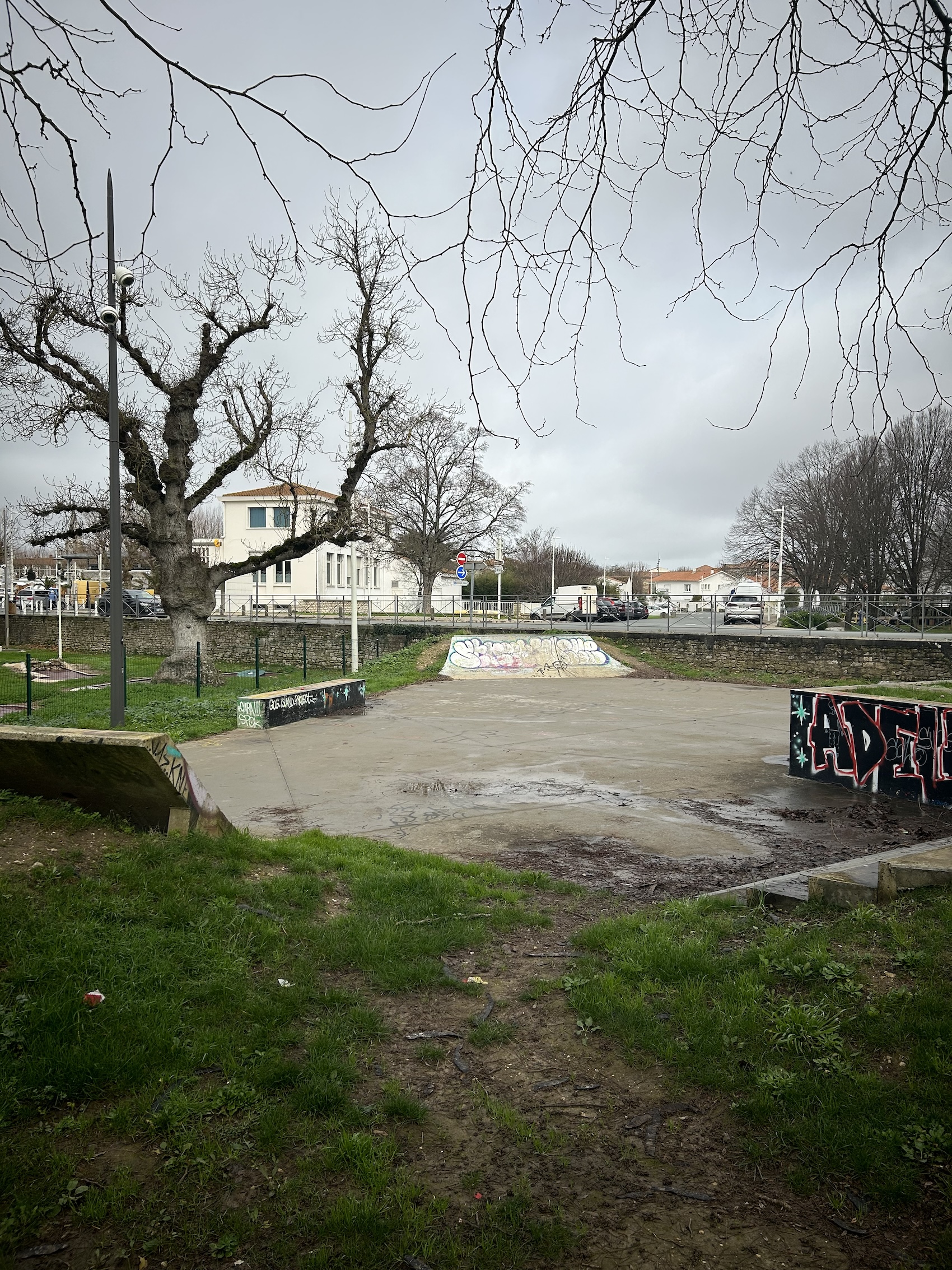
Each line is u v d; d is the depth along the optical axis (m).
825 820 9.55
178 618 25.34
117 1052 3.60
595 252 2.98
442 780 11.59
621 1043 4.10
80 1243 2.68
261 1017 4.09
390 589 76.06
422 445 47.19
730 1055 3.86
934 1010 3.99
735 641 28.25
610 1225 2.86
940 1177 3.00
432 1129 3.40
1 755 5.78
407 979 4.74
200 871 5.60
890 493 20.53
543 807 10.07
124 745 5.44
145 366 22.92
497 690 23.62
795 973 4.55
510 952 5.37
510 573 71.44
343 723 17.30
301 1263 2.62
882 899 5.80
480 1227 2.83
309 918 5.48
